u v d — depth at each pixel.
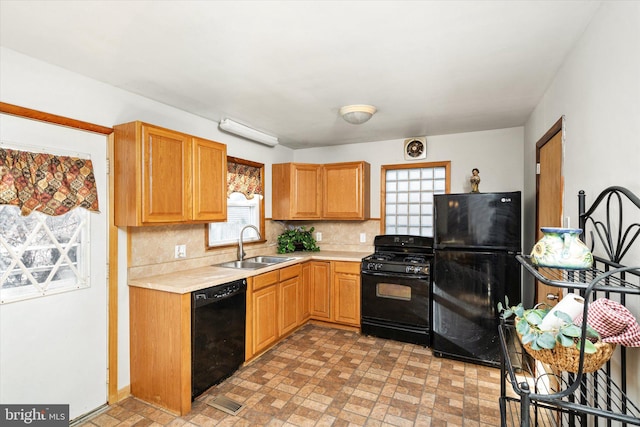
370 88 2.36
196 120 2.99
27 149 1.83
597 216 1.42
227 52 1.81
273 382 2.50
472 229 2.88
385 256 3.65
